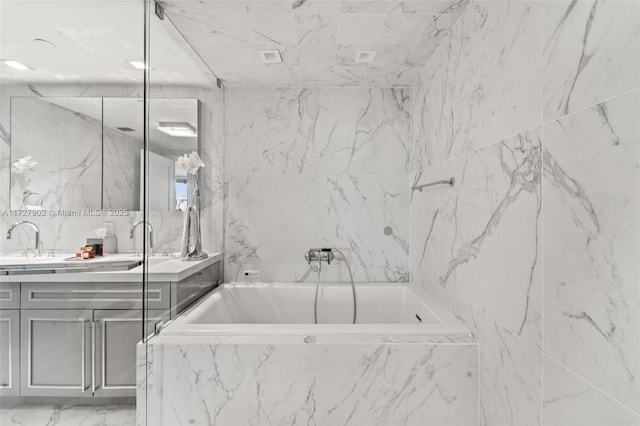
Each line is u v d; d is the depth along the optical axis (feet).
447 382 4.95
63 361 4.35
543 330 3.45
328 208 8.64
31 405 4.10
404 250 8.73
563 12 3.11
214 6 5.31
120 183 4.89
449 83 6.06
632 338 2.43
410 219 8.66
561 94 3.15
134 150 5.04
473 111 5.08
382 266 8.71
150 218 5.45
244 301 8.22
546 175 3.38
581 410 2.94
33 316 4.12
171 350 4.94
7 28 3.93
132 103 5.00
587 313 2.86
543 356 3.45
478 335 4.96
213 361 4.93
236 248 8.63
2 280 3.90
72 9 4.36
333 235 8.66
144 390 4.93
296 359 4.91
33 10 4.09
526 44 3.70
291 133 8.64
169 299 5.86
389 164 8.70
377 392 4.93
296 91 8.63
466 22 5.32
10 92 3.94
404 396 4.94
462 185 5.49
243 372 4.92
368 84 8.52
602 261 2.69
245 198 8.63
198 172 7.25
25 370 4.08
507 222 4.14
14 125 3.96
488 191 4.62
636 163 2.38
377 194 8.70
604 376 2.68
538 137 3.51
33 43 4.08
